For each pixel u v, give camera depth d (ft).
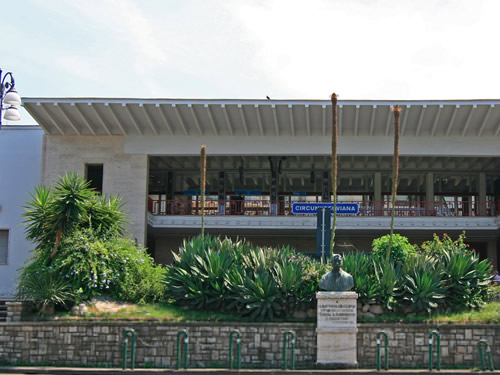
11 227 101.86
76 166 103.50
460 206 110.52
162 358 55.21
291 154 103.04
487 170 124.36
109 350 55.52
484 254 115.65
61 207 63.87
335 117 62.64
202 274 60.80
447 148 101.30
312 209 86.74
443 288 59.41
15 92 64.18
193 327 55.47
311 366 53.78
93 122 102.68
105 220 69.41
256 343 55.11
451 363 54.24
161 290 64.69
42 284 60.13
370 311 58.23
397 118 60.75
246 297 57.62
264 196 127.65
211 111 98.99
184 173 128.47
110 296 64.08
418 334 54.65
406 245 69.92
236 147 103.19
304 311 58.18
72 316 57.88
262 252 62.90
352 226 105.29
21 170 104.17
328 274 54.85
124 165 103.30
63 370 52.65
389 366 54.19
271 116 99.96
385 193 127.34
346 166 125.39
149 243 115.55
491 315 57.47
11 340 56.39
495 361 54.19
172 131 103.30
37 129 105.50
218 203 109.40
